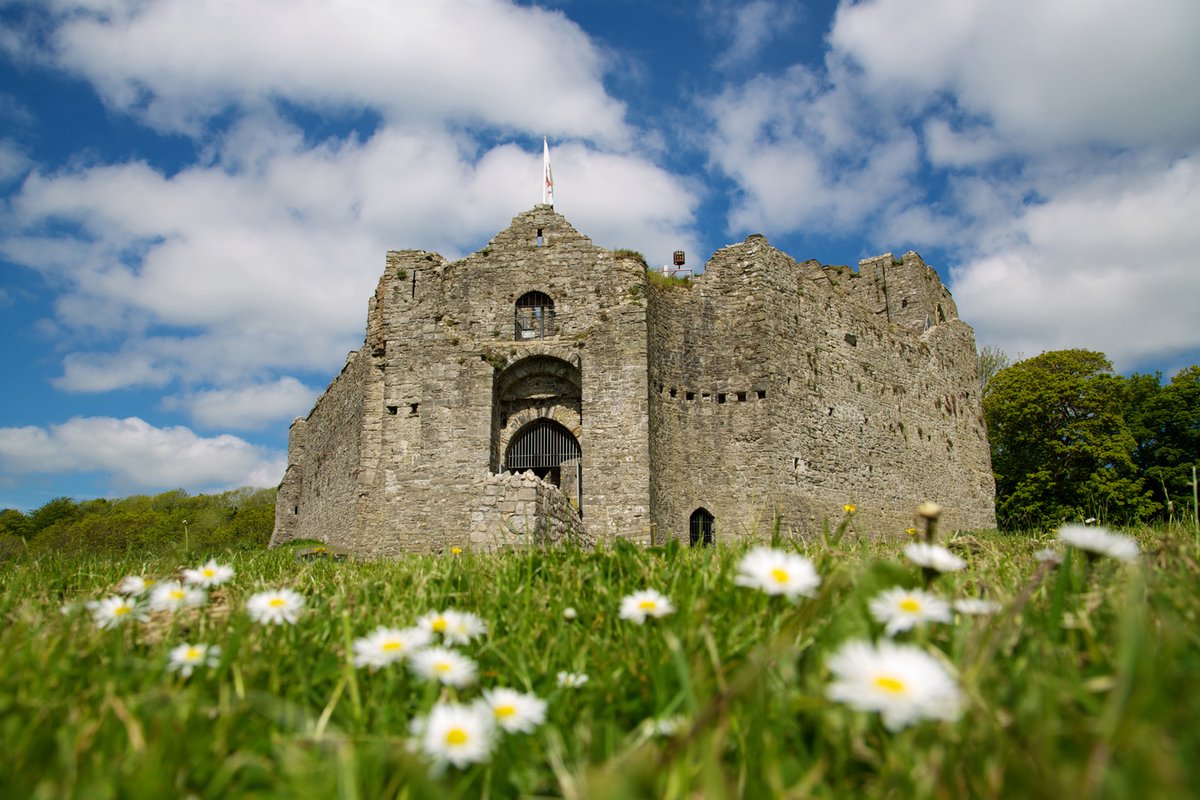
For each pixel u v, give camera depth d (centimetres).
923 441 3606
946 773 263
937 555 386
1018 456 4812
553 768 296
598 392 2745
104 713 317
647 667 394
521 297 3008
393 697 371
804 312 3122
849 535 1927
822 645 375
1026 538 1152
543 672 416
